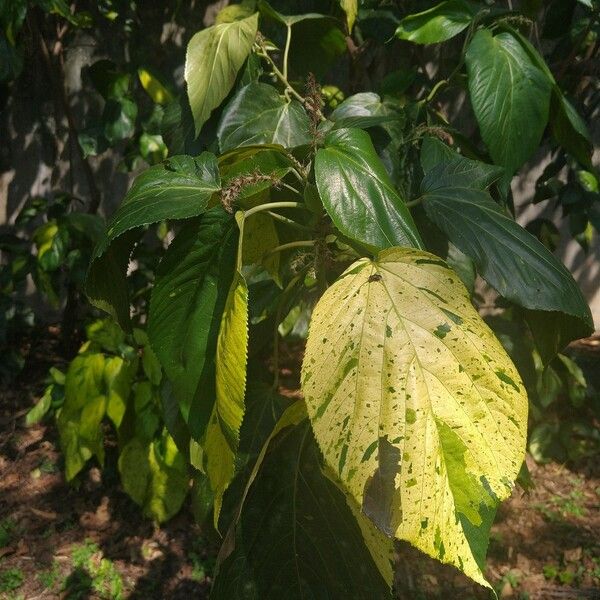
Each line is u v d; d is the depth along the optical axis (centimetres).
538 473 127
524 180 157
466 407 34
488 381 34
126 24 142
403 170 66
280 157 50
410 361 35
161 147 131
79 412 117
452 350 35
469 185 52
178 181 44
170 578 107
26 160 158
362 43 98
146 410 115
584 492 123
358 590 45
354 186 42
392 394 34
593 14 92
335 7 86
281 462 47
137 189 44
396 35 66
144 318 138
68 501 121
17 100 154
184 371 41
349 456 34
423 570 104
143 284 131
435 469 33
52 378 129
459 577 104
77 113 154
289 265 60
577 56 106
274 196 53
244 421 54
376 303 36
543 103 60
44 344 160
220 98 66
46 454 131
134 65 139
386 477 33
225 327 38
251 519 47
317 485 47
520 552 110
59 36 140
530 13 85
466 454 33
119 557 111
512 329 106
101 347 123
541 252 45
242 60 66
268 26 82
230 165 49
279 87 79
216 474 39
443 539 32
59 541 114
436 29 65
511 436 34
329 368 35
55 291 136
